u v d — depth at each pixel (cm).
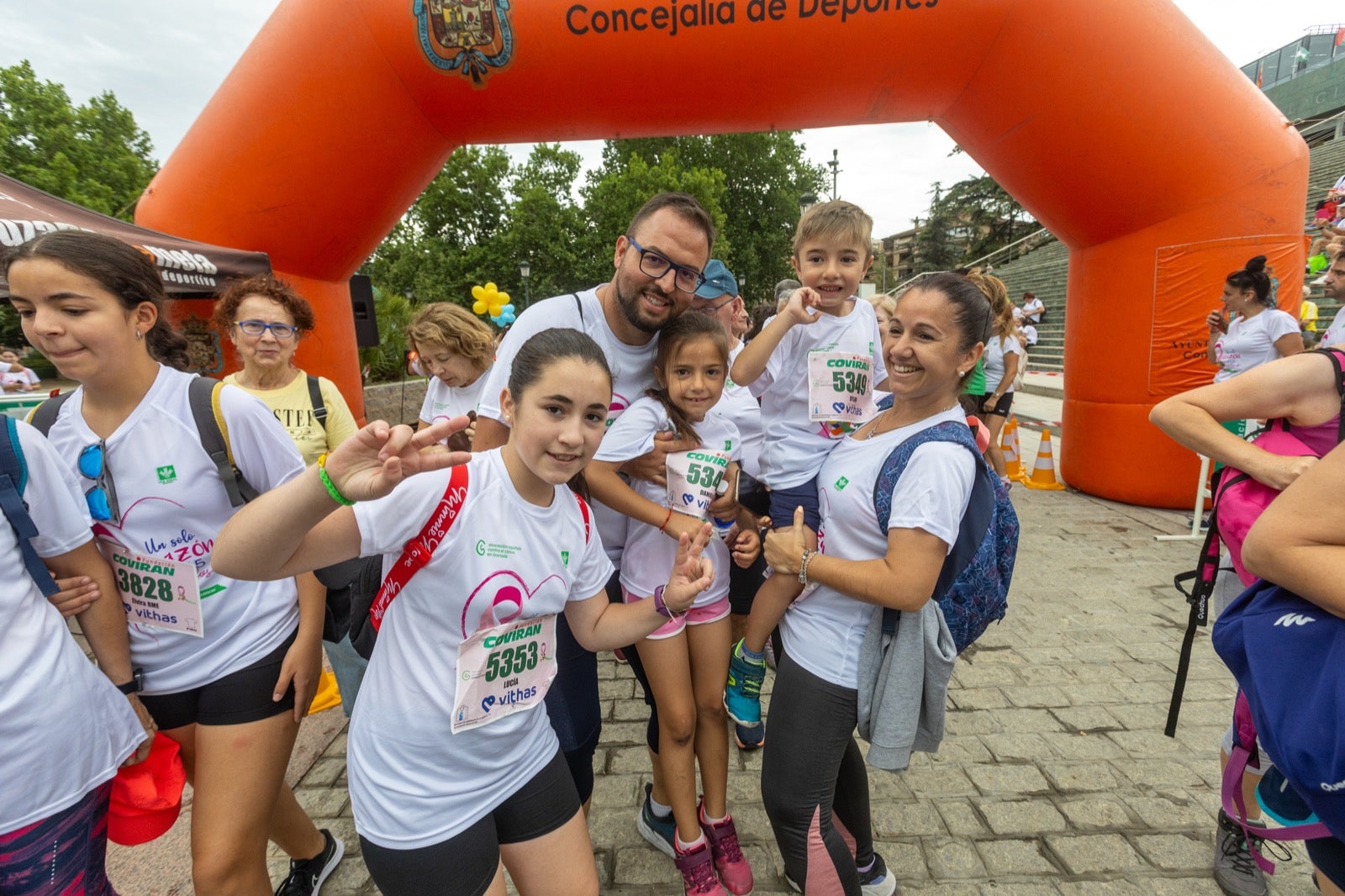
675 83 507
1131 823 241
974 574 167
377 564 163
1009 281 2519
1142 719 302
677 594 155
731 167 3291
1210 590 239
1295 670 124
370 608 165
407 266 2923
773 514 254
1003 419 661
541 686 151
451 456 115
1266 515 126
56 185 2188
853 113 542
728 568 218
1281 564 121
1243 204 518
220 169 500
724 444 214
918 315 160
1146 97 495
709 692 215
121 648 160
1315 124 2295
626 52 491
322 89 493
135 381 153
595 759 289
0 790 129
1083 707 313
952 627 171
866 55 491
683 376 197
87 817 144
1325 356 164
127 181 2398
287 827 206
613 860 231
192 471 157
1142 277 563
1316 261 868
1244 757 185
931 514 152
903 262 6612
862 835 204
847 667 173
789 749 175
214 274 464
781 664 185
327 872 223
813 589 181
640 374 212
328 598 184
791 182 3491
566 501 152
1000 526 178
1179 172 520
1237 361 498
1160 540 536
